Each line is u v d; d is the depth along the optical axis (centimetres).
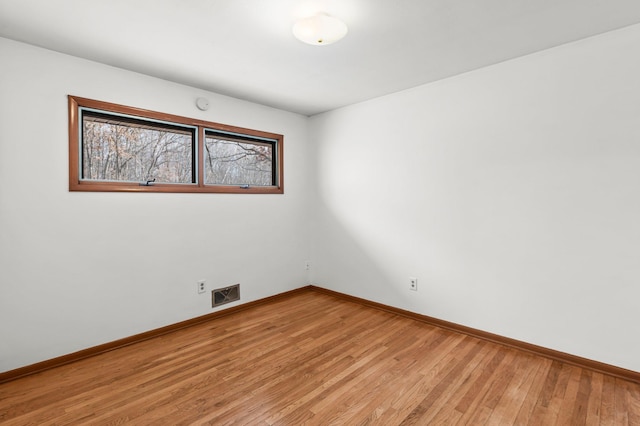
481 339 280
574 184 233
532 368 231
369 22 202
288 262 407
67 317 244
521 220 258
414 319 327
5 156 219
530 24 207
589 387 207
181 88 306
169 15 192
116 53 242
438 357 248
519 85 255
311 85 313
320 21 189
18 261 224
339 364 238
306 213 428
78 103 248
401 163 333
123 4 180
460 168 290
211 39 221
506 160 264
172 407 189
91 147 261
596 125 224
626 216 215
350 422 176
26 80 226
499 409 186
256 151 379
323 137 410
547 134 244
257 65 265
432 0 179
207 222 327
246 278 361
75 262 247
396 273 341
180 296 307
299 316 337
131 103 275
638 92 209
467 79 283
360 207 372
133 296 277
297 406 190
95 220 257
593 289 227
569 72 233
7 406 190
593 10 192
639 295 211
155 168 296
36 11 187
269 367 234
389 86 317
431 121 308
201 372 228
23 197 225
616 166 218
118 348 266
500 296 270
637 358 212
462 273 292
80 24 201
